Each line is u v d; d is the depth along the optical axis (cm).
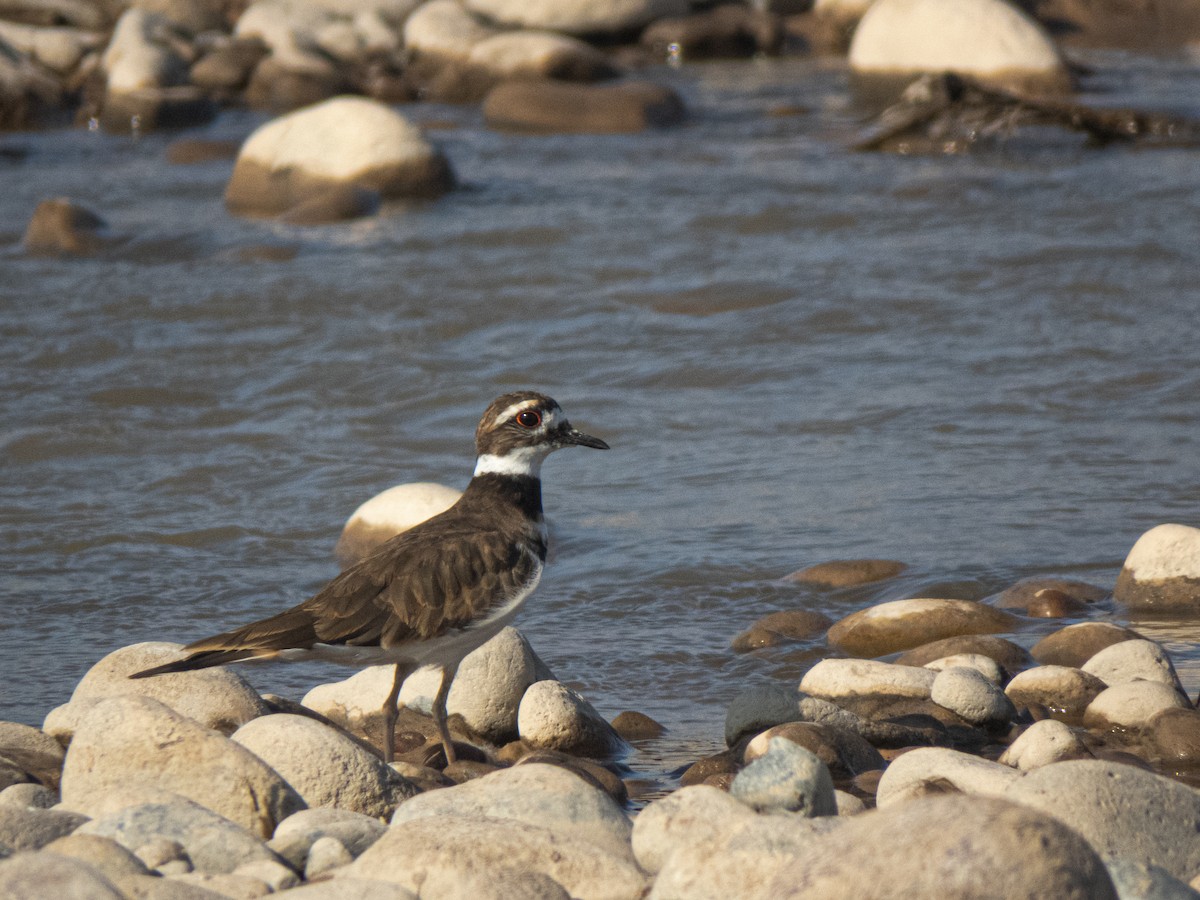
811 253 2358
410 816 723
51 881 562
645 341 2008
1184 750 891
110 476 1616
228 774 755
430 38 4122
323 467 1628
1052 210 2556
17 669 1148
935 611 1155
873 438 1650
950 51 3562
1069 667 1034
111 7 4422
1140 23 4684
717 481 1546
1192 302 2058
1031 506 1429
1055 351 1894
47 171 3225
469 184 2920
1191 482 1473
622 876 653
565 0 4416
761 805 713
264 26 4228
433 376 1895
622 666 1134
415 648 874
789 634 1180
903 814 528
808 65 4406
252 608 1284
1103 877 511
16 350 1992
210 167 3253
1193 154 2992
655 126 3494
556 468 1614
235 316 2127
